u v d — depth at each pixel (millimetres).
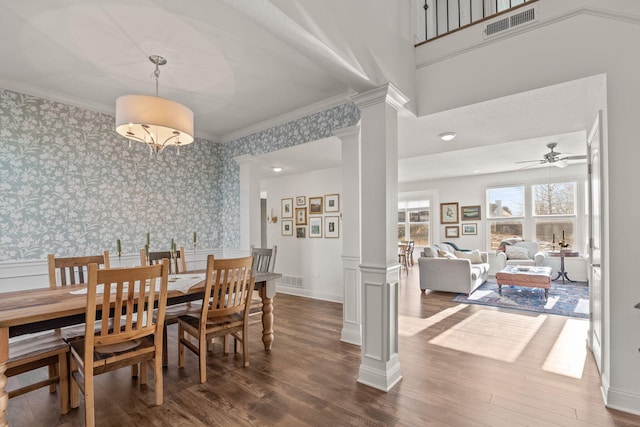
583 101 2561
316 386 2344
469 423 1902
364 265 2438
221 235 5094
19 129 3209
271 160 4809
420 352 2986
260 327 3775
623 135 2025
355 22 2148
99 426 1879
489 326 3750
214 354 2945
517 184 7582
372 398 2182
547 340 3271
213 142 5039
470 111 2781
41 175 3344
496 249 7879
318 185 5559
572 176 6953
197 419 1949
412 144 3914
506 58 2482
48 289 2402
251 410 2039
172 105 2406
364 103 2471
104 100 3633
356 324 3227
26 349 1964
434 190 8805
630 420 1919
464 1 4203
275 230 6254
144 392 2262
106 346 2010
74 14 2162
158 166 4348
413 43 2939
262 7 1532
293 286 5840
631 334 1994
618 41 2072
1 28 2295
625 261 2012
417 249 9125
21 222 3213
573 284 6273
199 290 2439
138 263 4086
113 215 3885
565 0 2252
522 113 2830
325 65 2072
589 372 2545
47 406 2107
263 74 3043
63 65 2848
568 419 1936
